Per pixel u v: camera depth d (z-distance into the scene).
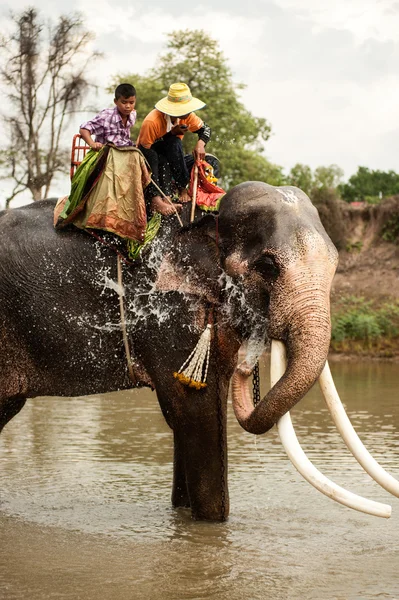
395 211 27.86
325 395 5.31
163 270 5.85
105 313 6.04
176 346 5.87
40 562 5.07
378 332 19.50
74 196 6.08
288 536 5.59
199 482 5.93
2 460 7.91
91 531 5.73
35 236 6.25
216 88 33.38
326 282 5.30
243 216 5.62
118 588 4.61
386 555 5.18
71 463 7.79
